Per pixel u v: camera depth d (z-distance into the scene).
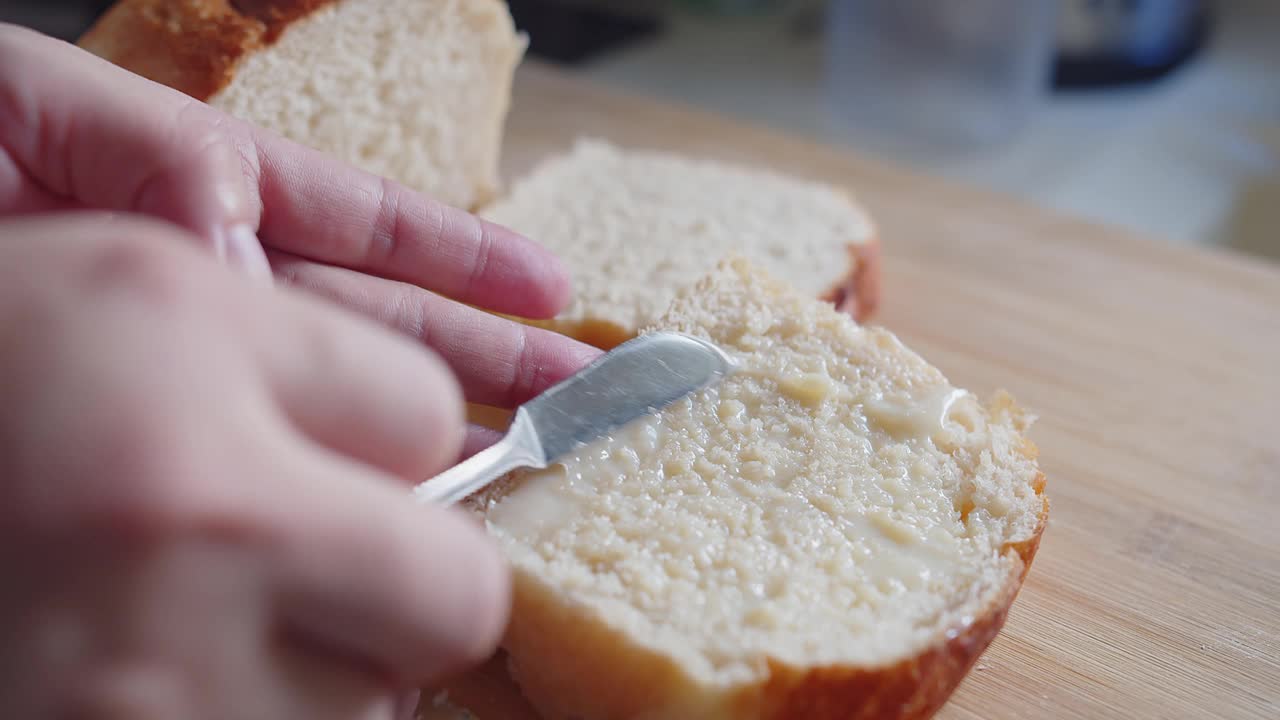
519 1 0.63
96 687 0.15
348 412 0.18
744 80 0.57
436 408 0.18
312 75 0.35
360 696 0.18
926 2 0.51
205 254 0.17
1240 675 0.26
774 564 0.24
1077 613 0.27
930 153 0.50
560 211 0.38
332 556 0.16
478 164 0.40
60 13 0.54
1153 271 0.39
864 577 0.24
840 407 0.27
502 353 0.28
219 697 0.16
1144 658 0.26
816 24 0.63
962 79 0.52
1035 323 0.37
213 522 0.15
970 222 0.42
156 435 0.15
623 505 0.25
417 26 0.36
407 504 0.17
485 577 0.18
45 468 0.14
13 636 0.15
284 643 0.17
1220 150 0.50
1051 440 0.32
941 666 0.23
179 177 0.23
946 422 0.27
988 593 0.24
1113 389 0.34
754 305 0.29
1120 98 0.55
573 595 0.23
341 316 0.18
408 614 0.17
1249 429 0.33
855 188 0.44
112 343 0.15
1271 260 0.45
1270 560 0.29
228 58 0.32
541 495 0.25
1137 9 0.53
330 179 0.29
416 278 0.30
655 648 0.22
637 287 0.33
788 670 0.22
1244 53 0.59
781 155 0.46
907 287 0.39
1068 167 0.49
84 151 0.23
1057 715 0.25
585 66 0.58
